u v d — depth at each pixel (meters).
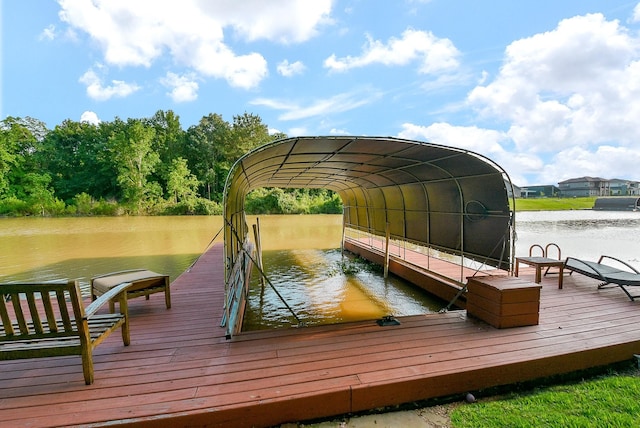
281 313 6.17
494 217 5.14
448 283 6.38
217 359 3.06
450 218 6.29
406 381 2.68
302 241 16.78
